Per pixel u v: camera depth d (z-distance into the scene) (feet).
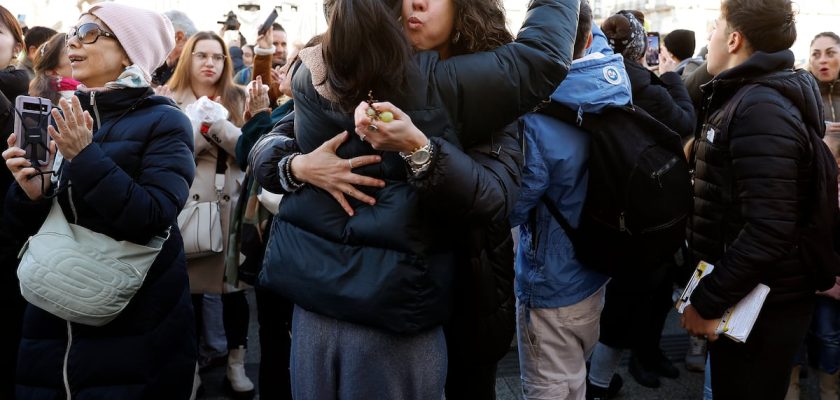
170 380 6.91
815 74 13.75
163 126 6.67
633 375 11.60
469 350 5.43
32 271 6.06
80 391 6.49
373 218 4.88
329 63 4.63
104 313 6.23
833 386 9.84
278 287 5.29
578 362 7.59
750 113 6.50
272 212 8.82
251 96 9.50
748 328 6.58
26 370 6.54
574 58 6.75
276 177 5.43
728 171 6.81
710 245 7.06
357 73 4.55
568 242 7.18
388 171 4.94
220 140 9.90
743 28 6.95
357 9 4.42
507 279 5.51
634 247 6.77
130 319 6.57
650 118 6.69
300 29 37.70
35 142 6.33
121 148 6.44
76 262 6.09
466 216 4.72
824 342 9.57
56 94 9.45
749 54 7.04
